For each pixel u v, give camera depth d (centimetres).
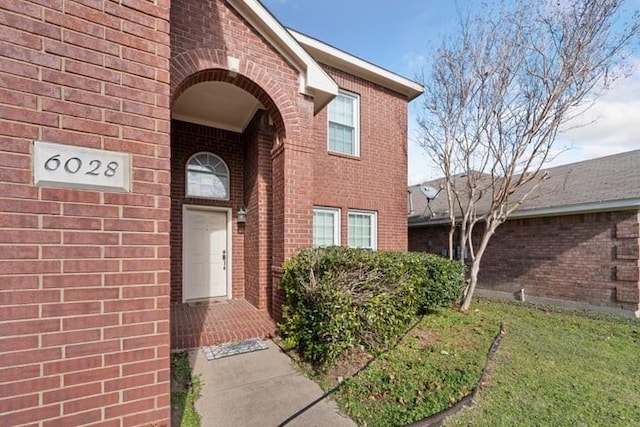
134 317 217
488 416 287
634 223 723
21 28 189
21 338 183
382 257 469
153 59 233
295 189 510
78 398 197
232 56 450
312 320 398
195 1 421
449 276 716
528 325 620
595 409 307
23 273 185
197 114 650
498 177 803
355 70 830
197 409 289
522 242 926
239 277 714
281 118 502
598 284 775
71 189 200
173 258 653
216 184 703
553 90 654
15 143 185
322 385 337
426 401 304
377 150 871
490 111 743
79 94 205
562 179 1003
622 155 996
